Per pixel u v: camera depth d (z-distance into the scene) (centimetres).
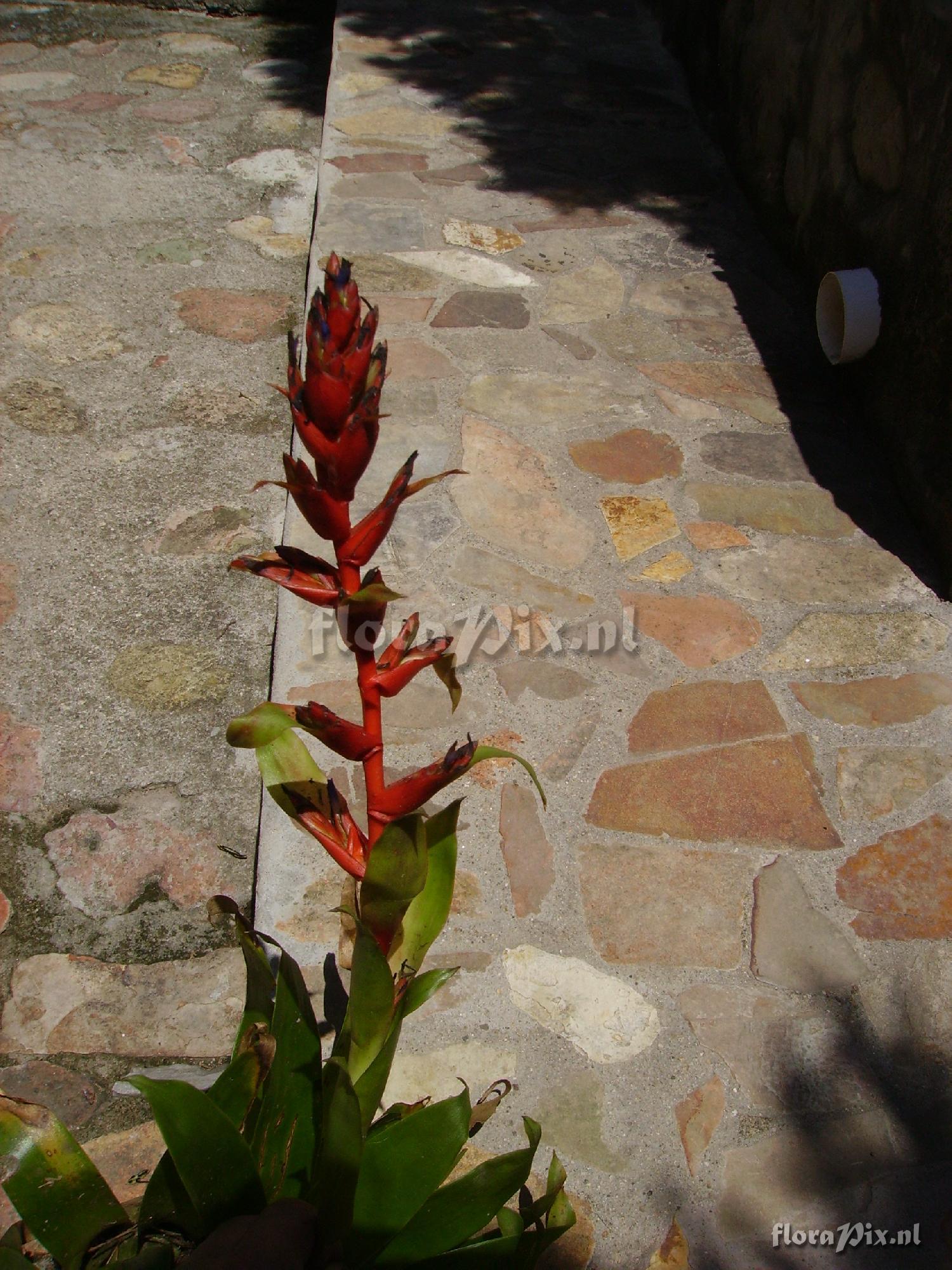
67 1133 82
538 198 259
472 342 211
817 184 219
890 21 187
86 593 170
